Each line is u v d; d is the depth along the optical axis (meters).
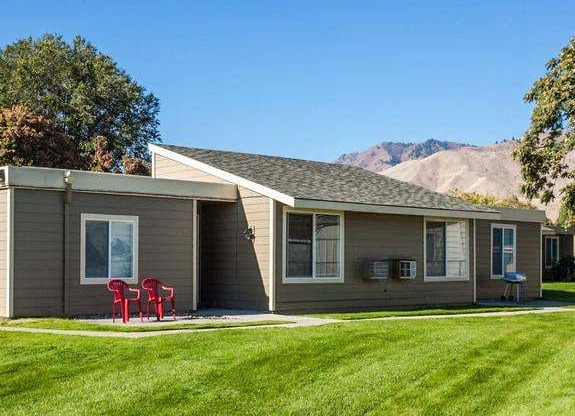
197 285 20.12
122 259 18.16
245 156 23.61
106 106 51.41
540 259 28.19
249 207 19.83
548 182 31.66
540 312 20.36
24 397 9.98
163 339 13.20
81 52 52.72
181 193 19.16
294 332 14.23
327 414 9.59
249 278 19.73
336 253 20.64
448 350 12.87
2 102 48.91
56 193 17.17
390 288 21.92
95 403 9.76
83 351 12.15
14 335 13.67
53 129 43.12
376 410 9.79
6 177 16.44
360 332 14.30
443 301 23.42
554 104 29.56
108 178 17.89
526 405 9.99
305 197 19.03
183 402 9.85
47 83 50.94
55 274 17.08
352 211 20.88
